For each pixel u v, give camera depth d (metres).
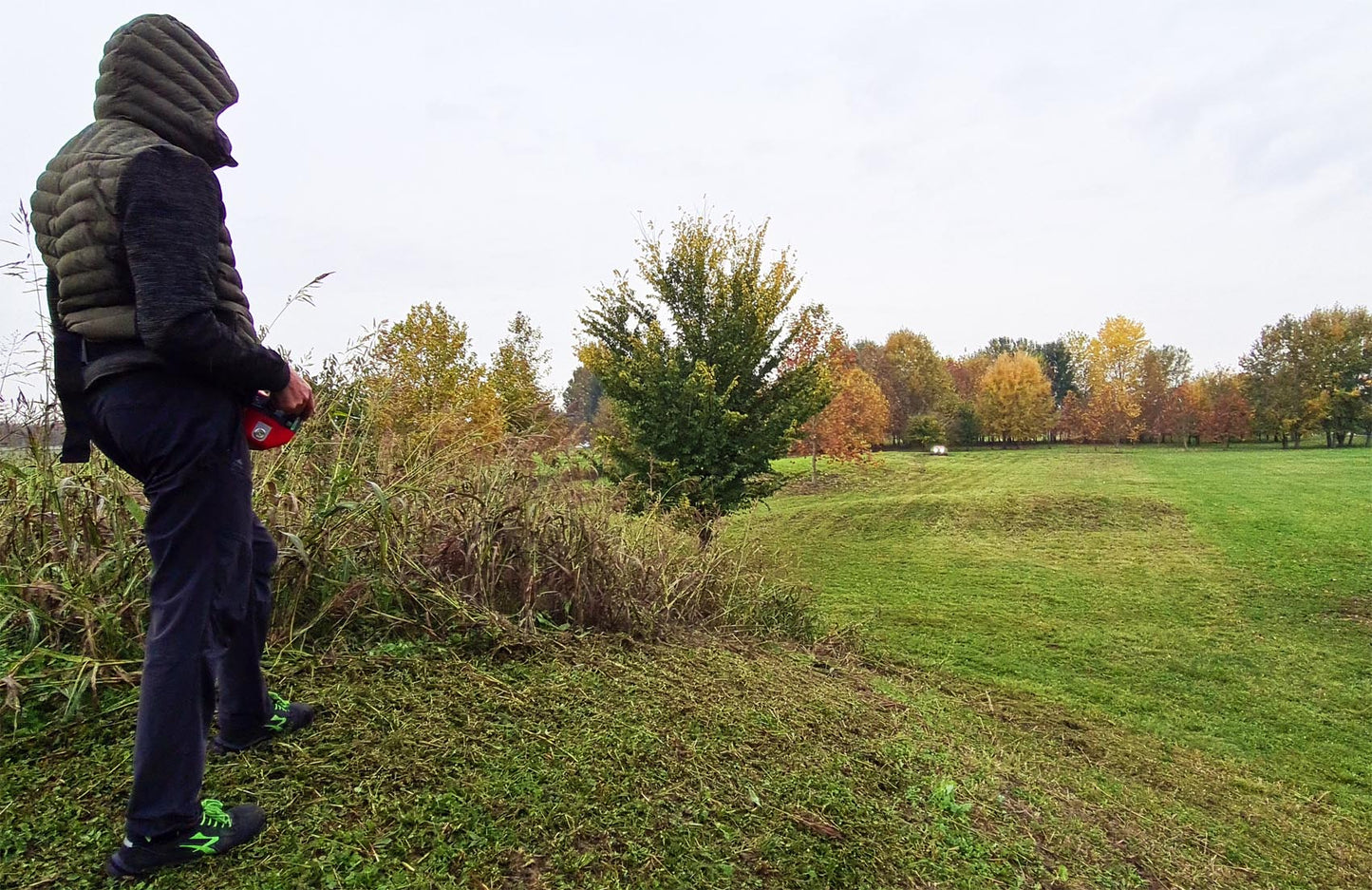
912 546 17.59
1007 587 12.66
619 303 14.27
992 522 20.05
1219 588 12.55
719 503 12.34
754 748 2.68
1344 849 4.05
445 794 1.97
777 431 13.20
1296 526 16.86
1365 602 11.40
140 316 1.42
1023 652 8.67
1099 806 3.44
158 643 1.54
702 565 5.62
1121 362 53.81
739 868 1.96
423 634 3.03
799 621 6.42
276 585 2.79
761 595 6.21
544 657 3.06
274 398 1.74
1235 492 22.44
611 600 3.84
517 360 16.30
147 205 1.42
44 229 1.58
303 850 1.68
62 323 1.73
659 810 2.12
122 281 1.50
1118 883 2.53
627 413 13.12
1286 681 8.13
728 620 5.27
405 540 3.39
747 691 3.28
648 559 4.96
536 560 3.69
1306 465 31.27
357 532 3.26
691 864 1.92
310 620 2.87
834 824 2.29
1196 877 2.87
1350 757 6.13
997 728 4.79
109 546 2.67
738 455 12.82
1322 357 48.00
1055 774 3.87
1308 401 47.25
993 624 9.98
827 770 2.65
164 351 1.44
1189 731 6.48
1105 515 20.06
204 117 1.69
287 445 3.31
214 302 1.52
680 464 12.59
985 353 90.62
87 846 1.61
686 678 3.24
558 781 2.14
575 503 4.37
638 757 2.38
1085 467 34.22
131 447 1.53
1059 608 11.18
